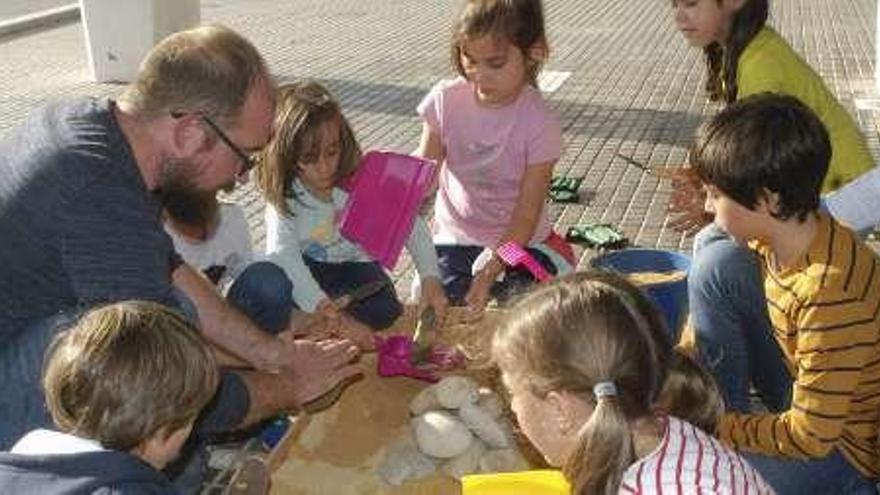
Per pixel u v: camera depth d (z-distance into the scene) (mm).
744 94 3238
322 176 3131
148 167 2283
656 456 1705
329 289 3375
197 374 1918
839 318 2244
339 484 2514
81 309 2240
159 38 7836
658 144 6254
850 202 2943
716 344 2910
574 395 1713
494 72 3348
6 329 2312
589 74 8109
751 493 1715
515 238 3365
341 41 9477
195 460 2557
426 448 2543
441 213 3691
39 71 8234
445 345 3027
